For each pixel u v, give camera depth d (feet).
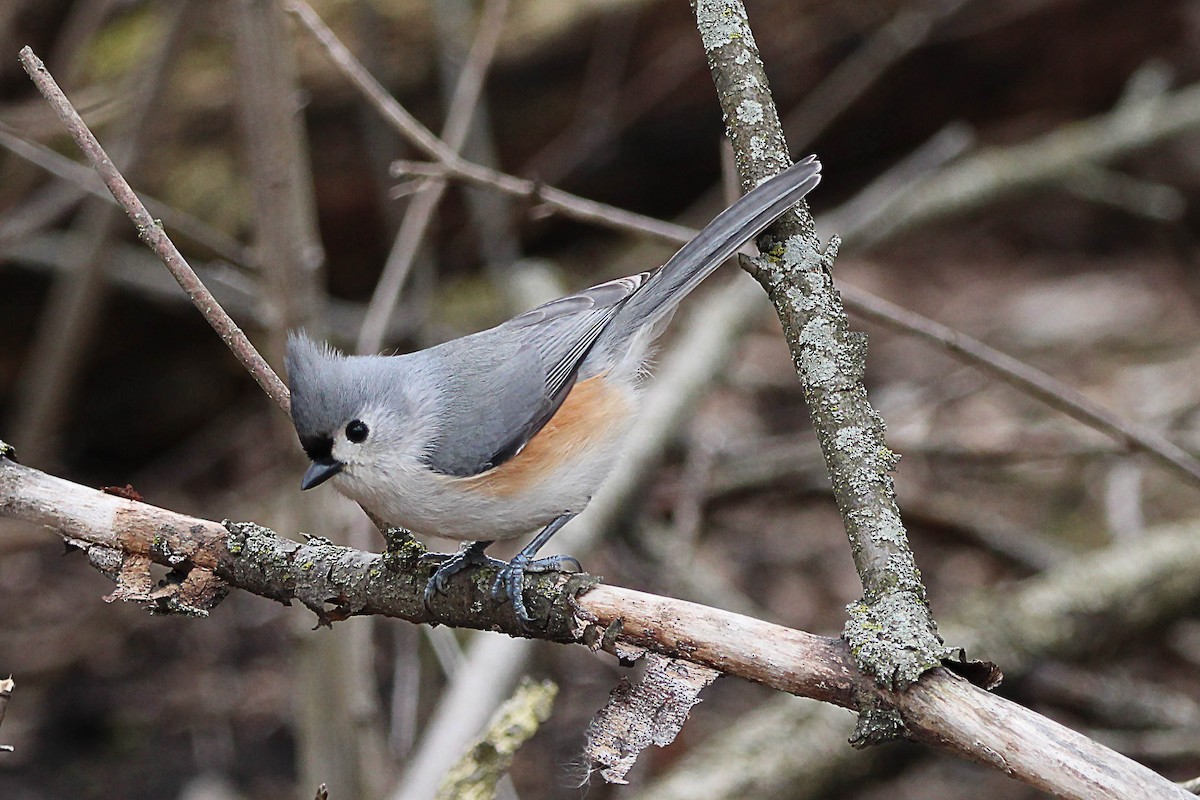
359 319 43.37
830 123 48.19
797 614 39.17
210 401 43.14
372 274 44.93
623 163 46.42
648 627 16.62
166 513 18.94
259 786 33.81
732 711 37.45
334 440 20.45
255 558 18.84
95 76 40.09
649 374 24.14
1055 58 47.60
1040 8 45.91
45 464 38.40
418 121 42.24
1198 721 32.73
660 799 28.89
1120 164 51.19
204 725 35.76
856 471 16.98
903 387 44.06
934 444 38.01
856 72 44.14
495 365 22.06
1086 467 42.65
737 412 46.39
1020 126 49.90
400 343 43.57
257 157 27.09
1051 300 48.60
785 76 45.91
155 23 40.47
